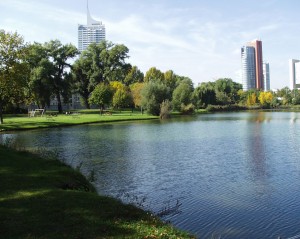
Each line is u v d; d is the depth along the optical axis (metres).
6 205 10.77
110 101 98.25
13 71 51.41
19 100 59.22
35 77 85.75
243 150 30.58
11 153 20.41
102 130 50.53
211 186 18.64
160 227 9.60
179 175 21.19
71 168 17.33
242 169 22.78
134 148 31.81
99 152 29.47
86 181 15.80
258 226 13.02
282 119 76.00
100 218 9.80
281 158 26.50
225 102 146.25
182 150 30.73
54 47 97.19
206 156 27.59
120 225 9.36
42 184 13.28
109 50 111.12
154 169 22.73
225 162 25.14
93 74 106.81
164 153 29.03
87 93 111.81
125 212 10.41
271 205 15.38
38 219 9.62
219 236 12.12
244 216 14.06
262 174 21.34
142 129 52.06
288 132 45.81
